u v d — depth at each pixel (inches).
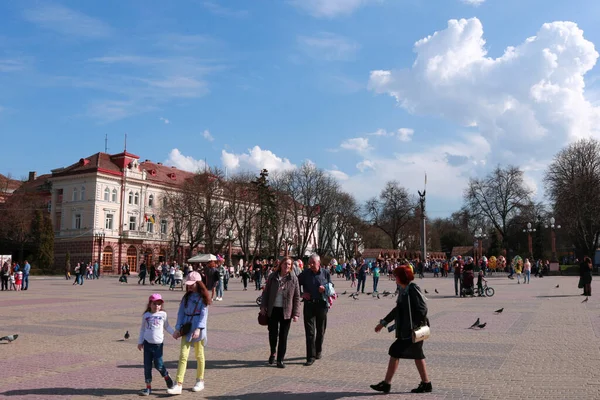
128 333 544.1
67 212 3420.3
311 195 3476.9
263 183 3159.5
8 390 338.3
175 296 1279.5
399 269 341.4
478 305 974.4
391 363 335.6
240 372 398.9
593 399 313.1
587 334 580.7
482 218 3467.0
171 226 3656.5
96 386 351.3
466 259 1216.8
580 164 2970.0
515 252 3949.3
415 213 4217.5
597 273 2878.9
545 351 476.4
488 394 329.1
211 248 3161.9
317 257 445.4
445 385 354.9
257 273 1568.7
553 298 1135.0
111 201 3395.7
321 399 322.7
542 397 319.6
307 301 437.4
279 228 3307.1
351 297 1193.4
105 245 3309.5
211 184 3218.5
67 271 2588.6
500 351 479.2
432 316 782.5
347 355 465.4
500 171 3420.3
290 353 476.1
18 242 3225.9
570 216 2883.9
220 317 775.1
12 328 633.0
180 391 335.9
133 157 3563.0
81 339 544.4
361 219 4133.9
